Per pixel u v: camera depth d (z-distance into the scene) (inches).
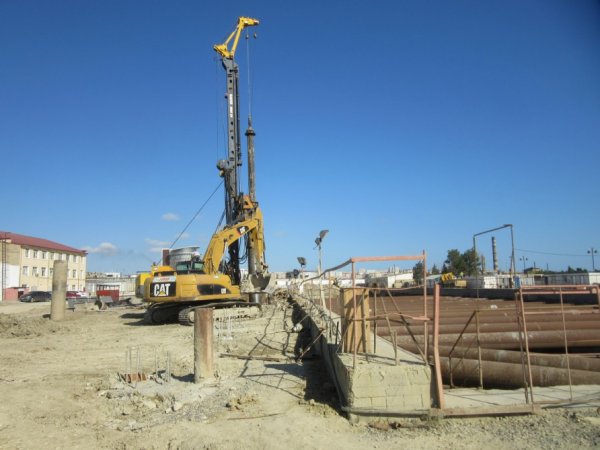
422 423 269.9
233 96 1230.9
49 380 439.5
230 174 1198.9
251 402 341.4
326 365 424.8
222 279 958.4
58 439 285.9
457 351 403.5
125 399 370.0
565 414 270.1
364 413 276.7
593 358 367.6
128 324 995.9
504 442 240.8
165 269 1007.6
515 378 343.6
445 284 1581.0
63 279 1134.4
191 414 325.4
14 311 1603.1
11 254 2925.7
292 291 1248.8
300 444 255.8
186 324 907.4
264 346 595.8
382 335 468.1
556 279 1300.4
